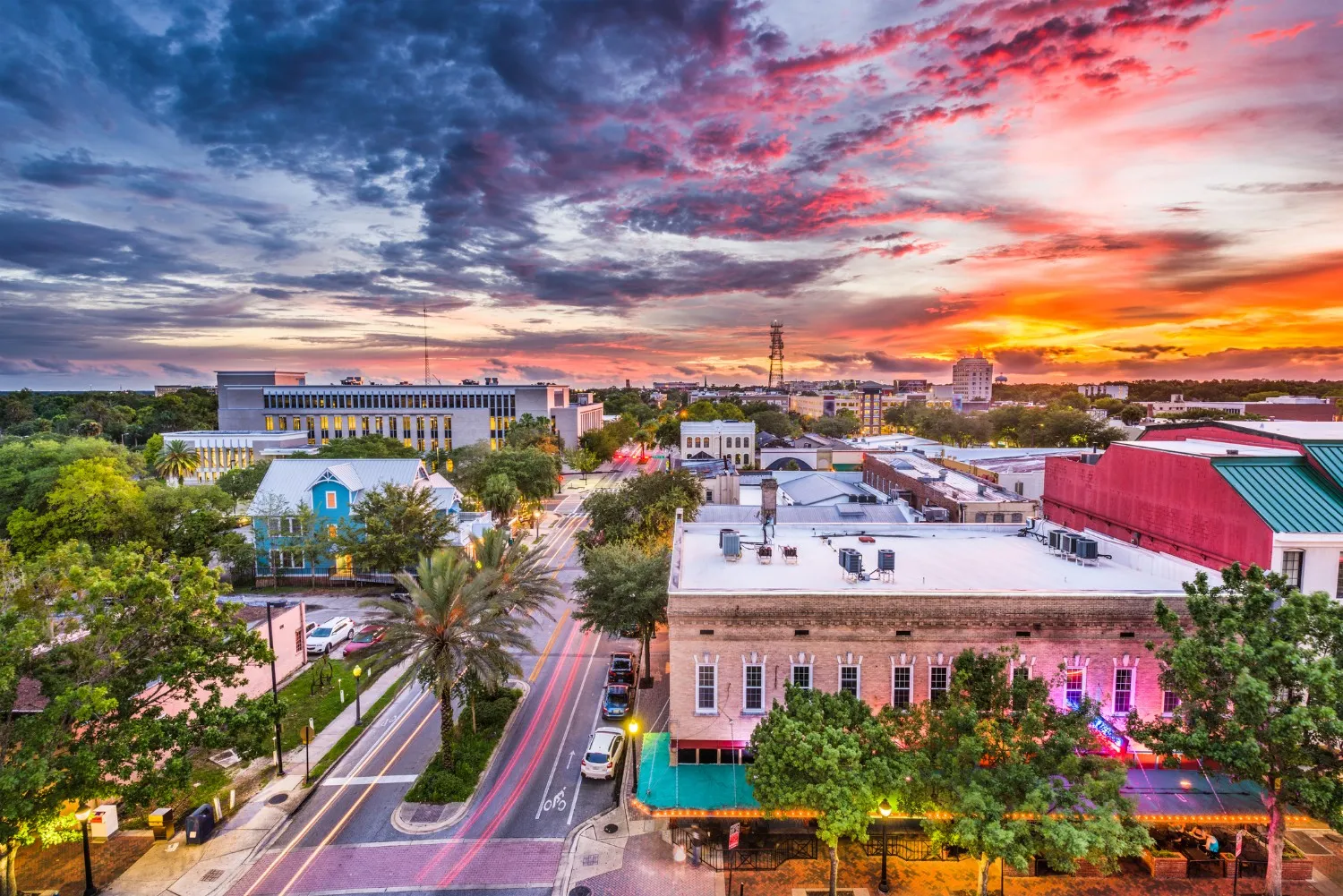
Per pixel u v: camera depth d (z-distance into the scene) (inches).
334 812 1250.0
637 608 1643.7
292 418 5989.2
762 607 1149.7
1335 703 814.5
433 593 1309.1
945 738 930.7
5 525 2800.2
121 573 1048.8
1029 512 2064.5
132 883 1063.0
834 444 4756.4
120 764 973.2
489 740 1489.9
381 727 1569.9
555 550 3230.8
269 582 2655.0
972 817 863.7
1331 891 1019.3
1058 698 1131.9
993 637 1139.9
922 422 7347.4
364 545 2471.7
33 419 7101.4
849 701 1012.5
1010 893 1023.0
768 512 1614.2
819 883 1054.4
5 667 858.1
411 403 6033.5
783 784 920.9
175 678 1022.4
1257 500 1207.6
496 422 6097.4
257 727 1089.4
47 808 908.6
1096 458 1936.5
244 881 1067.9
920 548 1512.1
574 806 1269.7
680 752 1172.5
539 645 2058.3
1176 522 1396.4
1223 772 979.9
